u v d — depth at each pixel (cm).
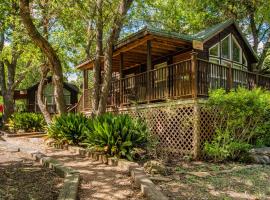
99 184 658
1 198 537
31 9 1315
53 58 1249
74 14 1260
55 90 1305
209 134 1006
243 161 945
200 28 2261
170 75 1120
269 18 1995
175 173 759
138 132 938
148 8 2045
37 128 2003
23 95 3106
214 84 1074
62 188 578
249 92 1009
